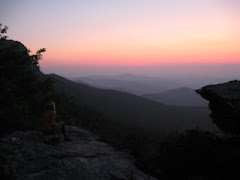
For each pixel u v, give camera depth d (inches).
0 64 477.1
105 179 244.2
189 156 304.0
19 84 507.5
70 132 382.9
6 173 234.7
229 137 315.3
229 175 277.3
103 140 381.1
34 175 236.1
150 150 344.8
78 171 251.6
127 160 307.1
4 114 378.0
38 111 485.7
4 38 509.4
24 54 530.0
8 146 295.3
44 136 325.7
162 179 285.0
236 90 385.1
